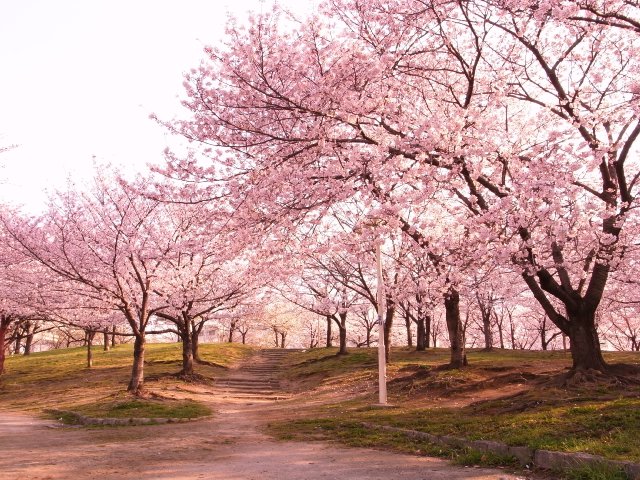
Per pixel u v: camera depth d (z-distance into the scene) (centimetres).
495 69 1476
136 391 1959
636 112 1121
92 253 1939
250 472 726
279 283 3103
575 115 1173
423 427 1047
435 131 1050
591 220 1185
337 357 3338
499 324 4547
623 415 896
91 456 873
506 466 728
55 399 2159
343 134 1281
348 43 1190
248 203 1234
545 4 1071
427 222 1152
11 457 864
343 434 1077
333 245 1273
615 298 1983
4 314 2786
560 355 2719
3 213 2012
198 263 2341
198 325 3425
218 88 1206
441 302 1977
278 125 1260
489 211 1083
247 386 2636
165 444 1009
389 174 1098
